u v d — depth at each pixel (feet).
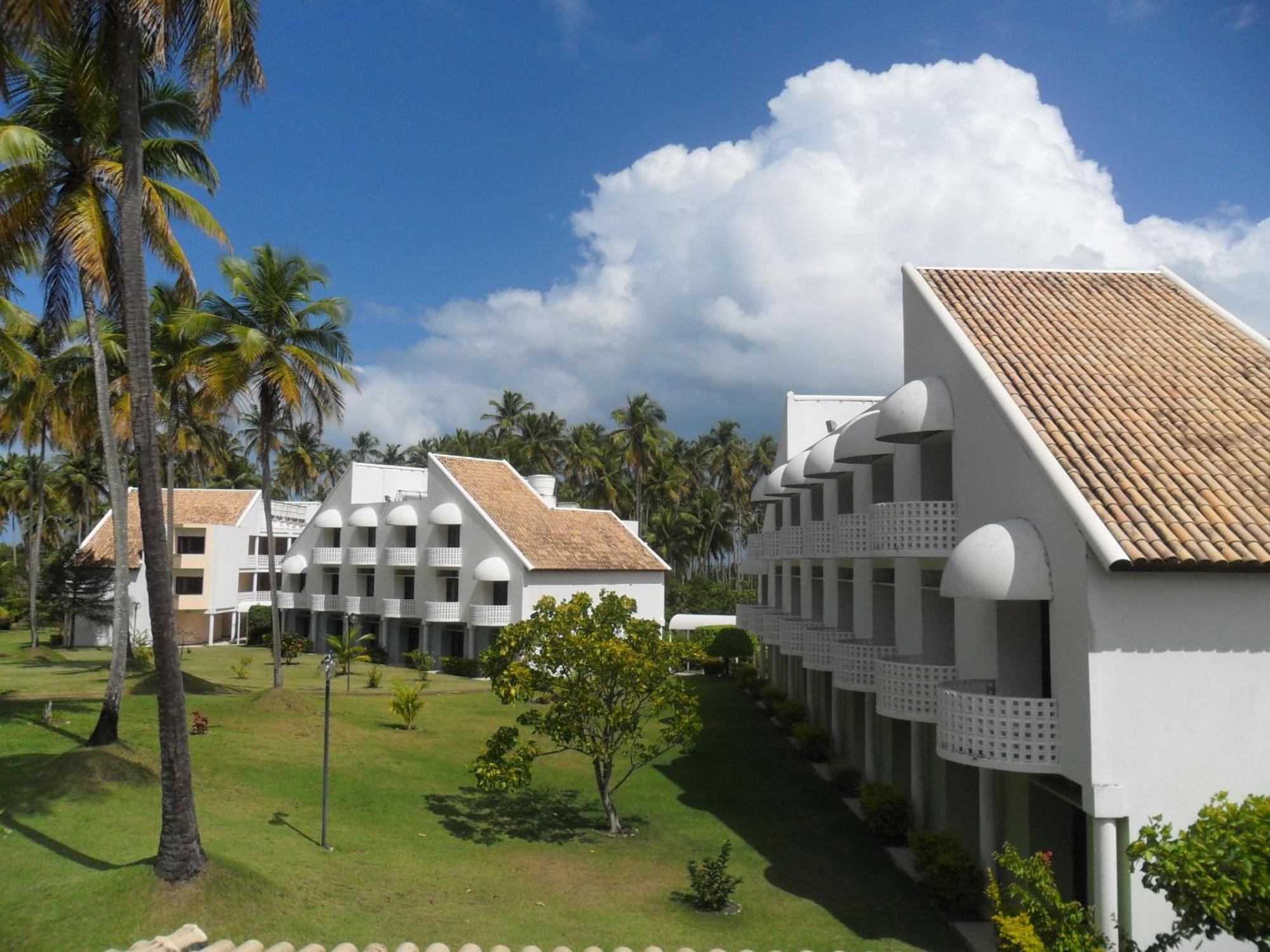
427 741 92.99
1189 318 61.77
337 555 190.90
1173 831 40.32
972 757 44.98
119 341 109.40
